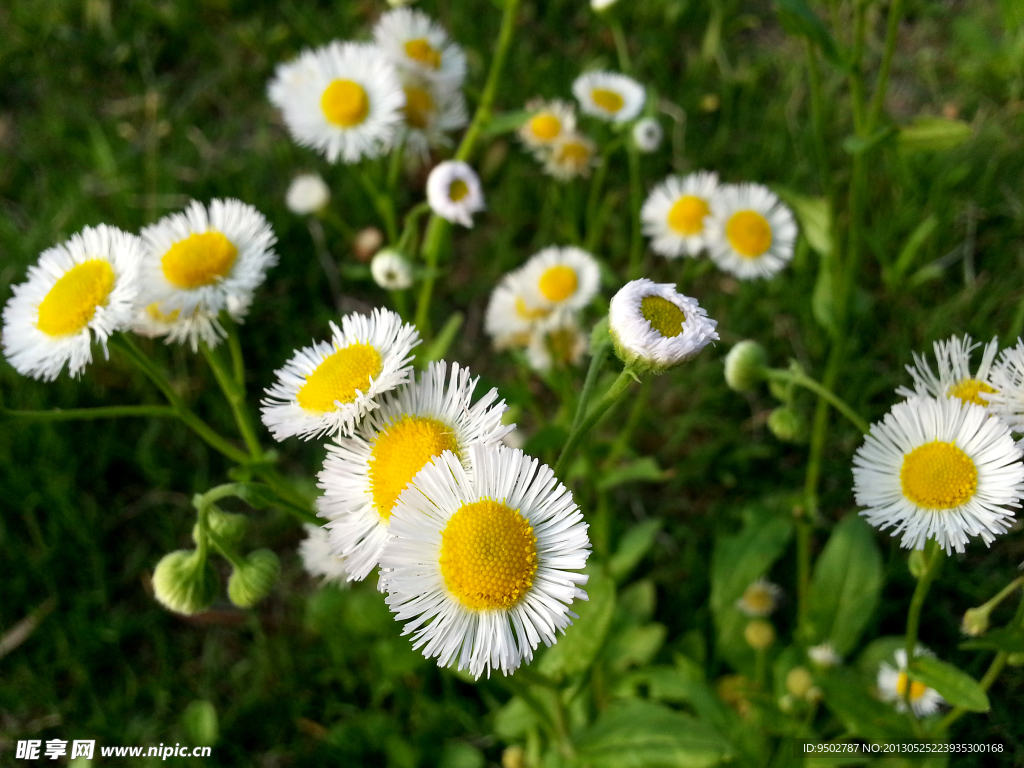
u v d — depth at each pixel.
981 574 0.17
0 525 0.19
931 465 0.11
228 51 0.28
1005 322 0.20
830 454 0.20
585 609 0.13
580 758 0.14
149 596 0.20
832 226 0.16
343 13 0.28
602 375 0.21
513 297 0.19
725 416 0.21
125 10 0.28
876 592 0.16
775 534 0.16
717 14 0.26
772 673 0.17
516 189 0.25
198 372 0.22
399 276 0.17
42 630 0.19
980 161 0.23
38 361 0.12
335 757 0.17
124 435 0.21
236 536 0.12
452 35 0.27
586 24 0.28
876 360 0.21
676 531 0.20
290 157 0.25
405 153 0.19
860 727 0.13
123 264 0.12
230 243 0.13
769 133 0.25
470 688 0.18
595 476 0.17
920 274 0.21
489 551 0.09
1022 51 0.23
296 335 0.23
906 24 0.26
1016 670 0.16
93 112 0.27
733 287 0.23
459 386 0.11
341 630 0.18
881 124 0.16
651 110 0.20
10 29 0.28
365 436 0.11
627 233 0.24
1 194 0.25
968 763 0.15
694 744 0.13
